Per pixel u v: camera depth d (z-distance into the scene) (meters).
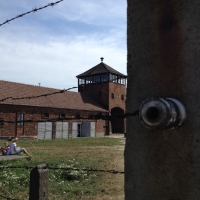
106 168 9.25
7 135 25.89
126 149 1.51
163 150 1.36
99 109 36.44
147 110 1.25
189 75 1.31
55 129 30.50
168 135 1.34
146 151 1.42
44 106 29.28
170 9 1.40
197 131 1.26
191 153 1.27
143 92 1.47
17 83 30.39
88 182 7.21
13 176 7.40
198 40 1.30
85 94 38.53
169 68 1.38
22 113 27.41
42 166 2.36
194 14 1.33
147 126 1.26
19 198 5.70
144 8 1.50
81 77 41.16
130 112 1.52
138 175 1.44
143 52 1.48
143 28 1.49
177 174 1.30
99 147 18.50
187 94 1.31
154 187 1.38
